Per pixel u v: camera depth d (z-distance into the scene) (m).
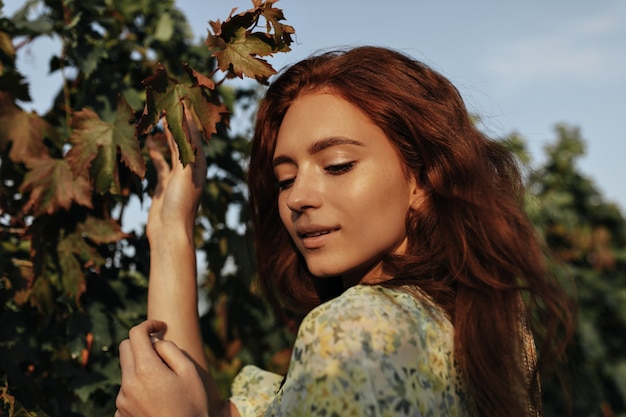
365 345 0.99
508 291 1.20
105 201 1.85
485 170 1.31
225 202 2.46
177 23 2.52
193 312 1.48
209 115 1.38
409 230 1.23
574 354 1.73
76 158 1.57
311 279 1.68
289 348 2.84
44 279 1.78
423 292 1.15
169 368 1.27
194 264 1.52
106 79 2.16
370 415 0.95
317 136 1.19
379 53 1.28
